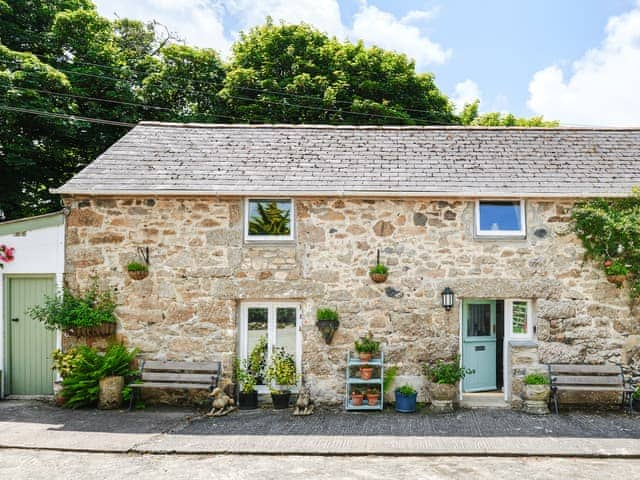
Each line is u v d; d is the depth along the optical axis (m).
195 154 9.55
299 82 16.39
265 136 10.27
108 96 14.98
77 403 8.37
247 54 18.08
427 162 9.30
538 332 8.40
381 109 16.42
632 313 8.42
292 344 8.88
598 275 8.45
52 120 12.67
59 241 8.80
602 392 8.29
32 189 14.93
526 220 8.56
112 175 8.87
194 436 6.91
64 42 14.98
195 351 8.59
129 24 18.69
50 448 6.47
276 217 8.80
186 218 8.70
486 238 8.52
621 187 8.55
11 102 11.99
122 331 8.67
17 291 9.02
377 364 8.20
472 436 6.86
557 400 8.37
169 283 8.66
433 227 8.59
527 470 5.78
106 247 8.72
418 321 8.48
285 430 7.18
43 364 9.03
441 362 8.42
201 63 17.41
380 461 6.09
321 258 8.61
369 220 8.62
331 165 9.21
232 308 8.61
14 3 14.42
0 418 7.75
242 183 8.66
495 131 10.49
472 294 8.46
